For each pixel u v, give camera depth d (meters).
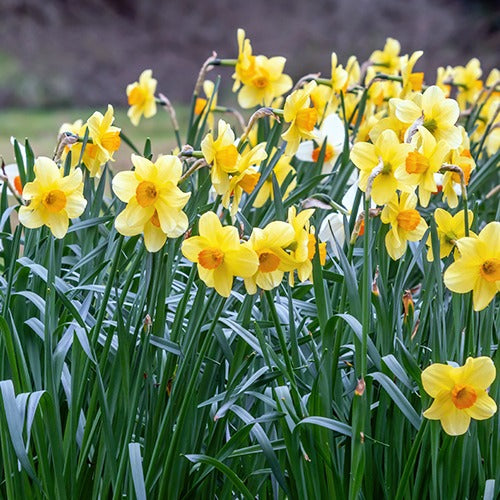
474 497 2.77
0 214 3.05
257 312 2.87
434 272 2.77
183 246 2.63
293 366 2.79
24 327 2.84
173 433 2.76
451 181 2.77
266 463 2.83
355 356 2.75
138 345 2.78
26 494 2.77
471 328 2.72
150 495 2.75
